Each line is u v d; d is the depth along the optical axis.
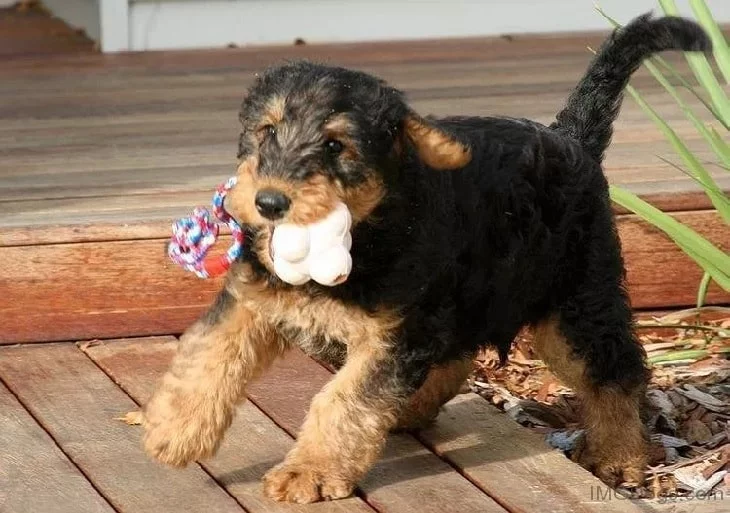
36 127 8.23
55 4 12.77
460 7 11.49
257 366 4.55
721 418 5.94
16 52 10.77
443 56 10.64
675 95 6.36
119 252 6.05
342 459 4.43
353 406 4.36
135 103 8.96
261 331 4.50
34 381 5.58
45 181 6.94
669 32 5.23
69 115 8.59
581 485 4.71
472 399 5.55
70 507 4.44
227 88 9.47
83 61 10.39
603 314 5.18
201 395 4.43
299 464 4.48
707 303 6.88
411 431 5.18
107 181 6.96
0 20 12.40
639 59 5.33
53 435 5.03
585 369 5.23
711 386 6.27
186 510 4.43
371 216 4.22
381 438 4.42
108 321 6.11
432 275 4.38
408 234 4.29
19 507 4.43
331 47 10.97
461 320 4.64
